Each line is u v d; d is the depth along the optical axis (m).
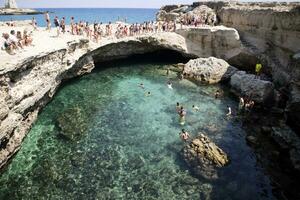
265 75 32.62
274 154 19.50
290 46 29.23
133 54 41.12
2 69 16.20
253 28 35.44
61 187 15.82
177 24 44.03
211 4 46.28
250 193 15.89
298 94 21.70
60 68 25.09
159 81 32.53
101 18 153.38
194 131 22.25
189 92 30.02
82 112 24.16
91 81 31.45
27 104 18.94
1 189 15.46
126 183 16.31
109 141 20.30
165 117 24.23
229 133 22.28
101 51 35.38
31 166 17.30
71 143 19.81
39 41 26.00
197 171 17.36
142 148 19.62
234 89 30.44
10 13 109.44
